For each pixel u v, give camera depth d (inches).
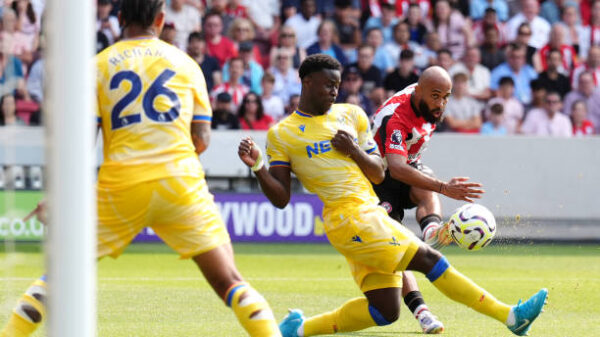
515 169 1179.3
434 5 1370.6
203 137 349.4
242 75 1277.1
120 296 624.4
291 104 1241.4
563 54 1355.8
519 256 1002.7
